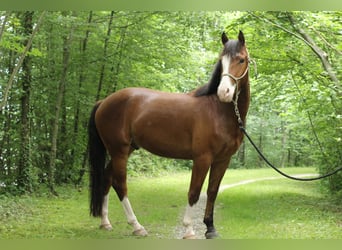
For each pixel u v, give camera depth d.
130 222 5.43
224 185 13.41
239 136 5.05
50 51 10.12
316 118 8.81
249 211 7.58
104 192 5.77
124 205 5.50
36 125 10.45
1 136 8.63
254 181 15.01
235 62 4.70
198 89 5.28
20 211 6.82
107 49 10.99
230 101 4.70
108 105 5.62
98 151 5.80
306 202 8.73
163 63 12.01
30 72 8.80
